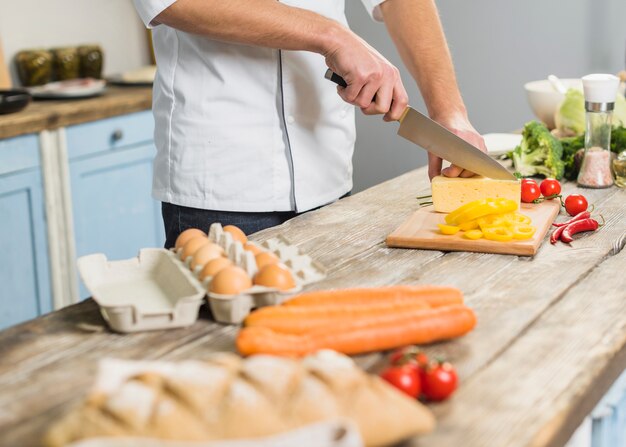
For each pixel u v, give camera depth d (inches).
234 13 58.1
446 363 35.1
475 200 60.4
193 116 65.8
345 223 61.6
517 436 32.4
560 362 38.5
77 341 41.2
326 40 58.7
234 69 65.0
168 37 66.4
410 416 30.9
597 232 58.7
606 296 46.4
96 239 110.7
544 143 73.1
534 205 63.5
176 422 28.5
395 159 132.6
